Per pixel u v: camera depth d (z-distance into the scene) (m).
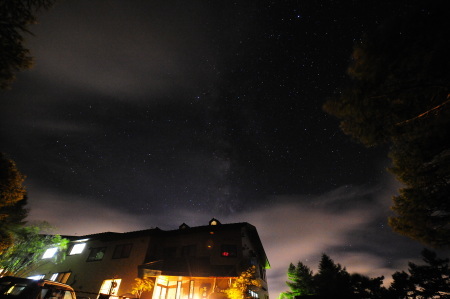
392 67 6.12
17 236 15.09
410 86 6.15
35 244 16.83
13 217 14.41
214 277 14.35
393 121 7.28
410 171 8.24
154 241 18.61
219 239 17.97
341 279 23.22
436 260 22.42
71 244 21.61
